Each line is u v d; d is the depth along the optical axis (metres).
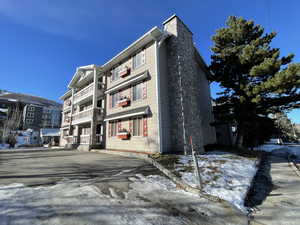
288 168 9.01
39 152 14.20
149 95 11.04
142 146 10.85
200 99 15.22
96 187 4.61
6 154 12.69
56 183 4.91
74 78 20.91
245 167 7.45
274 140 39.00
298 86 9.79
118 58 14.42
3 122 38.06
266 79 11.73
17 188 4.36
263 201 4.54
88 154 11.89
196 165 4.87
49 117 60.06
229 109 13.83
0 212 3.00
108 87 15.99
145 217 3.09
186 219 3.11
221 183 5.19
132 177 5.71
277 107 12.37
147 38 11.48
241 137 14.23
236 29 14.00
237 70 13.58
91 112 15.70
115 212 3.21
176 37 11.55
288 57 11.52
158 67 10.90
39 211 3.10
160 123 10.02
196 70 14.52
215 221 3.10
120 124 13.30
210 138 15.88
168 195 4.26
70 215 3.00
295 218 3.45
